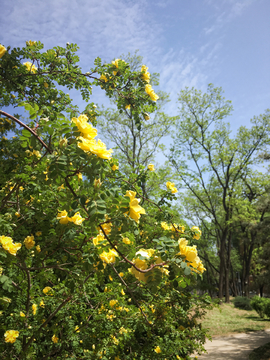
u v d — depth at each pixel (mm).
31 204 2547
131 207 1405
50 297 2750
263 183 19734
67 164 1368
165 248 1492
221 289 20078
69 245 1859
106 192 1395
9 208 2562
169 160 15680
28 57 3521
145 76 3654
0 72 3270
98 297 3008
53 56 3635
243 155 20297
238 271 30891
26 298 2602
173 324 3459
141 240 3334
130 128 15406
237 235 26297
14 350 2422
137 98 3609
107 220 1444
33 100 3572
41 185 2266
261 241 12008
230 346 9891
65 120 1498
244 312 16922
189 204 21906
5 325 2420
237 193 20156
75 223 1604
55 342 2678
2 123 3748
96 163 1349
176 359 3443
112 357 2939
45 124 1442
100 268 1649
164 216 3373
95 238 1707
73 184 1742
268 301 14797
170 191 3752
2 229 1699
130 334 3234
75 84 3834
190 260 1469
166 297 3123
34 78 3576
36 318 2582
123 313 3105
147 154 15945
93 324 2854
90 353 2744
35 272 2559
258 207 13227
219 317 14906
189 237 2201
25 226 2809
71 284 1953
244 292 23547
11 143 3361
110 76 3629
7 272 2305
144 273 1423
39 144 2045
